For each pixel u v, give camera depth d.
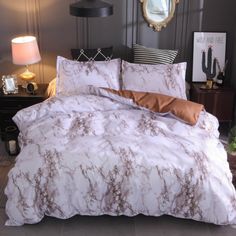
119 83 3.91
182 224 2.93
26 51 4.01
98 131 3.09
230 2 4.27
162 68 3.83
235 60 4.34
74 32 4.35
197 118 3.32
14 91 4.20
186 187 2.74
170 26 4.36
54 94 3.91
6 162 3.78
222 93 4.16
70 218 2.97
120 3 4.25
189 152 2.86
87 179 2.74
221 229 2.88
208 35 4.38
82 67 3.83
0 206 3.11
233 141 3.38
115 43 4.41
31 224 2.90
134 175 2.74
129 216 2.96
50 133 3.06
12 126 4.03
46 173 2.75
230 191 2.79
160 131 3.11
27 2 4.22
